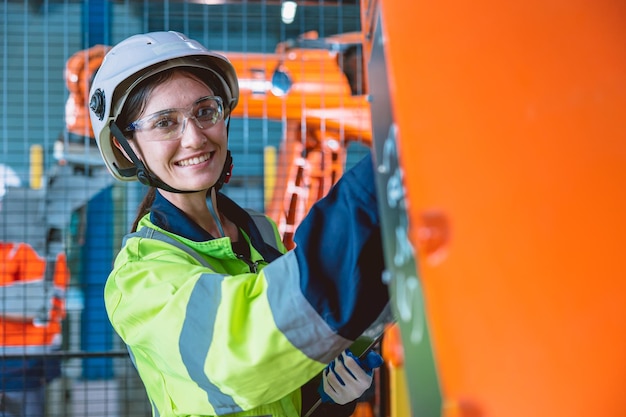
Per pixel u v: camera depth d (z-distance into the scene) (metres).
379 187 1.00
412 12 0.91
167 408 1.62
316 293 1.12
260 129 4.91
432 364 0.83
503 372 0.79
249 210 2.13
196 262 1.70
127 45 1.83
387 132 0.96
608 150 0.84
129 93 1.79
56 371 4.79
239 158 4.93
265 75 4.44
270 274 1.18
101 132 1.90
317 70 4.45
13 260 4.91
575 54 0.88
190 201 1.88
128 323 1.53
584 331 0.79
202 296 1.31
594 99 0.86
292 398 1.81
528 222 0.82
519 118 0.86
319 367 1.20
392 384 1.32
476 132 0.85
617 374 0.78
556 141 0.85
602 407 0.78
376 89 1.01
